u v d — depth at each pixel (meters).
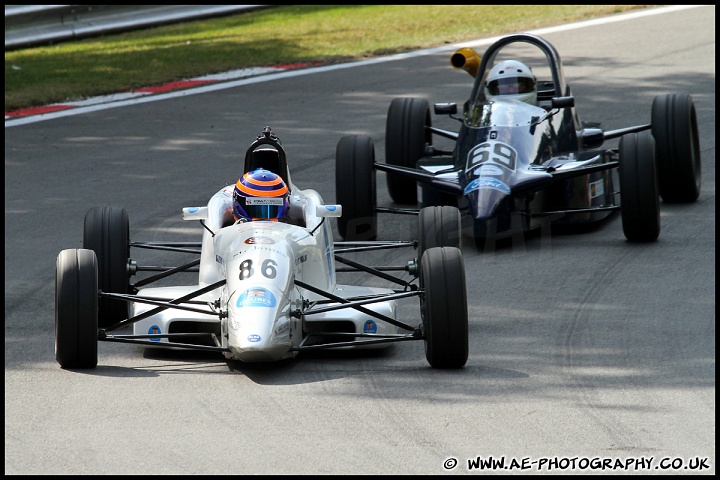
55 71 75.94
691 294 31.11
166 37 90.56
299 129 57.62
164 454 20.91
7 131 59.16
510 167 35.31
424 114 42.91
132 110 63.47
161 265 36.69
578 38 79.75
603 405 23.11
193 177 48.84
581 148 40.53
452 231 29.72
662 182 40.88
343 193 37.72
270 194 27.59
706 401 23.23
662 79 65.12
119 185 47.81
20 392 24.33
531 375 25.03
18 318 30.91
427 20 92.94
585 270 33.72
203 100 65.69
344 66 74.81
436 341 24.86
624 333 28.02
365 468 20.19
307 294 27.11
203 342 28.31
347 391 24.12
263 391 24.22
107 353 27.33
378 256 37.44
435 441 21.36
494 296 31.62
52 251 38.50
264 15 102.44
